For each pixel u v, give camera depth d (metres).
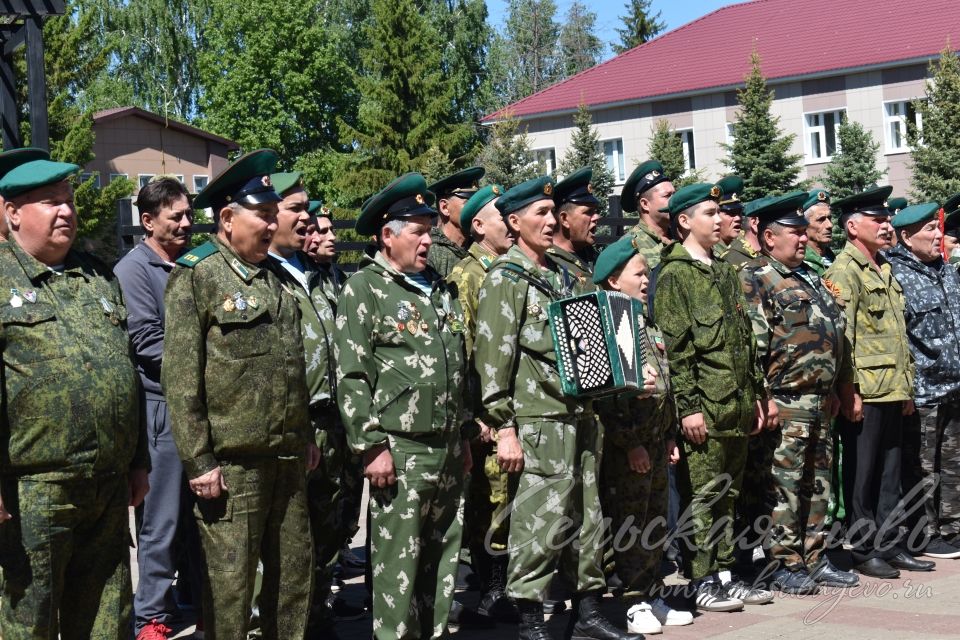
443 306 5.28
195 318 4.57
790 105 34.38
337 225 9.70
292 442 4.73
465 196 7.07
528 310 5.43
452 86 41.22
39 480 4.15
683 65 37.28
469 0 51.41
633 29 60.81
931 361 7.73
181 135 37.78
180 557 6.60
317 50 46.34
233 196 4.71
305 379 4.82
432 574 5.18
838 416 7.51
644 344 5.93
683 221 6.39
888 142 32.84
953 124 26.27
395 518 5.00
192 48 47.62
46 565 4.16
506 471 5.54
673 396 6.14
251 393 4.60
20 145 8.00
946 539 7.93
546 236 5.55
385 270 5.15
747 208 7.91
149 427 5.64
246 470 4.62
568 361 5.32
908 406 7.57
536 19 60.94
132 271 5.74
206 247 4.69
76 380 4.20
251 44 45.75
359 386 4.95
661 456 6.02
